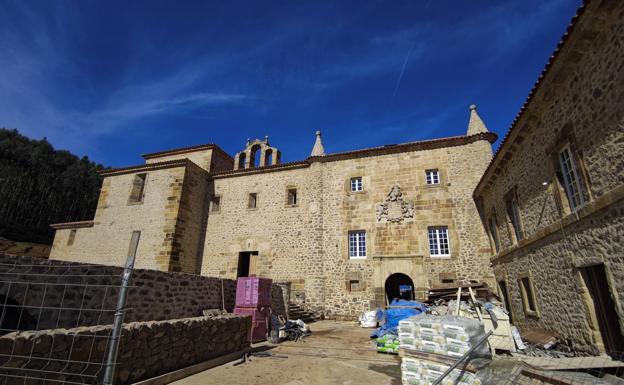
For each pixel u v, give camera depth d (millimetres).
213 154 20578
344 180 16062
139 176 18203
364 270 14344
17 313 5082
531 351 6797
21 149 42531
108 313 6289
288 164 17266
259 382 5223
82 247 17734
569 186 6379
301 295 14781
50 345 3781
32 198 38219
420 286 13273
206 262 17188
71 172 45250
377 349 7684
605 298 5641
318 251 15242
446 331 4766
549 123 6770
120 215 17484
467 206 13695
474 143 14398
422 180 14742
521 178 8594
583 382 4383
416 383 4840
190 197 17312
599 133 5078
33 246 29344
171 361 5305
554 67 5855
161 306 7570
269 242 16391
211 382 5117
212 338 6391
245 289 9750
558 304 6832
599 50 4965
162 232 16141
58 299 5559
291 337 9508
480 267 12750
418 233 14016
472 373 4344
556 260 6816
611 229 4891
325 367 6246
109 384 3094
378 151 15781
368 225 14922
